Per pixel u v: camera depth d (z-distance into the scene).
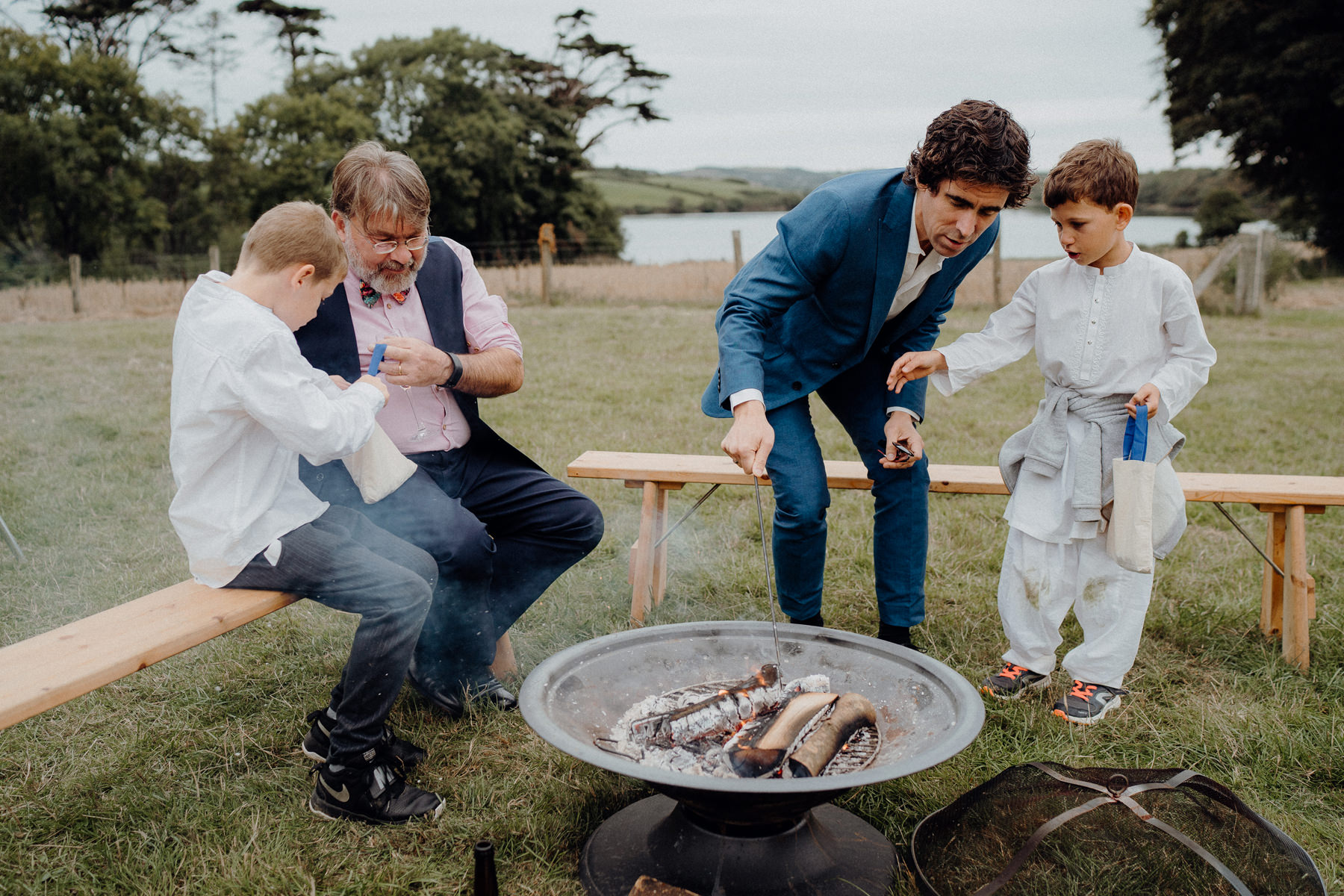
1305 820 2.25
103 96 33.25
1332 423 6.84
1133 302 2.62
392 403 2.62
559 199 40.75
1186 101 24.88
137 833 2.15
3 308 16.02
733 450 2.32
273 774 2.40
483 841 1.83
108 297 17.14
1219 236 32.25
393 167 2.36
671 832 2.03
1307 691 2.90
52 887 1.98
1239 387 8.31
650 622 3.43
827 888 1.95
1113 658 2.73
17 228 33.25
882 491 3.00
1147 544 2.50
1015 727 2.66
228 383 1.98
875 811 2.27
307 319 2.18
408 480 2.56
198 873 2.03
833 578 3.82
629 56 43.16
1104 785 2.14
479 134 36.28
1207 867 1.96
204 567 2.12
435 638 2.63
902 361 2.73
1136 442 2.56
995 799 2.13
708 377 8.54
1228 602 3.53
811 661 2.28
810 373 2.82
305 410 2.02
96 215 33.53
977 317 13.49
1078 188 2.48
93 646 1.83
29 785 2.35
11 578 3.63
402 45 37.44
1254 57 23.14
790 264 2.59
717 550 4.14
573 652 2.14
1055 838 2.06
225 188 36.22
